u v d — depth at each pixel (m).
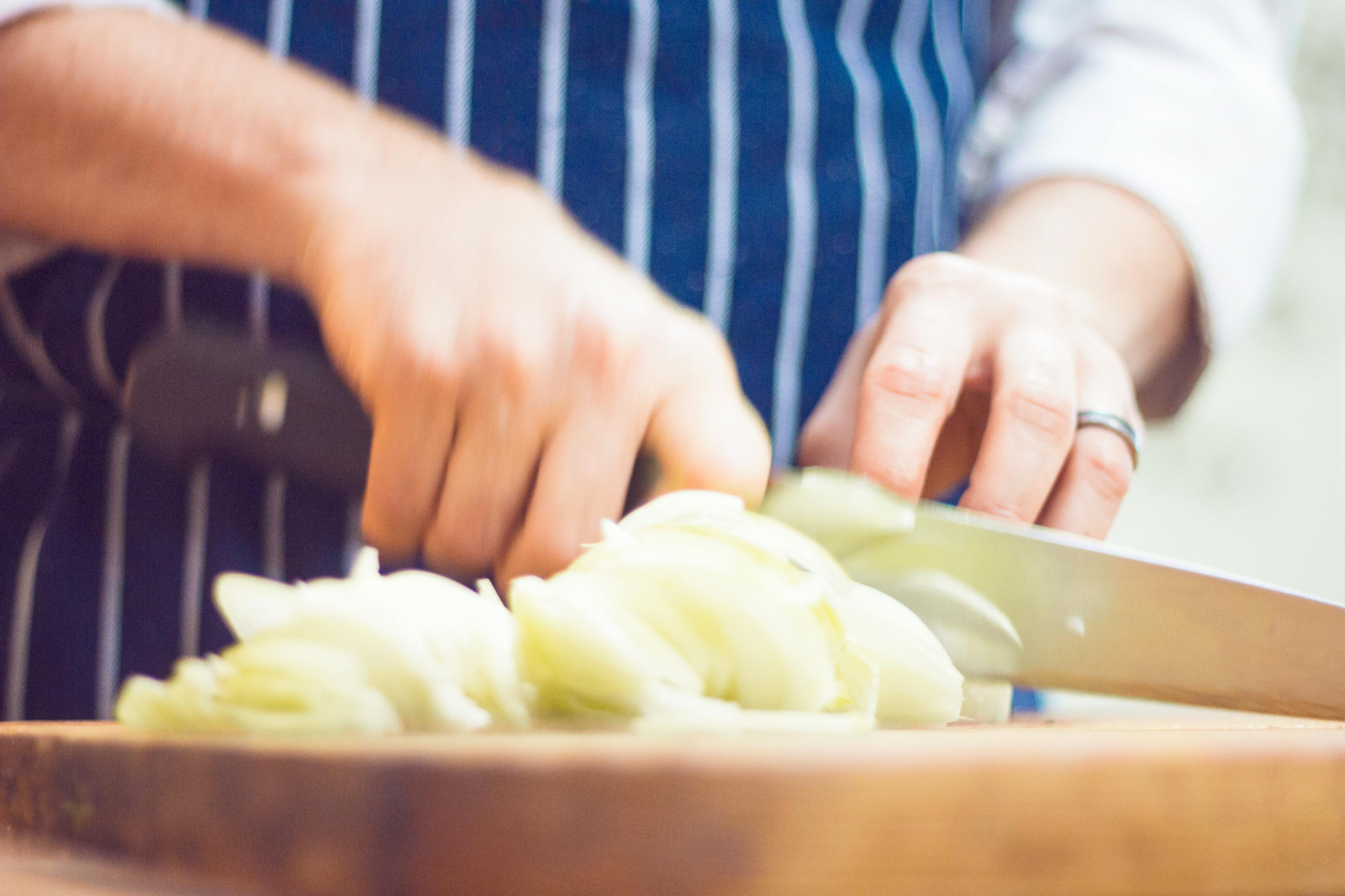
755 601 0.48
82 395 0.82
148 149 0.60
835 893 0.28
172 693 0.44
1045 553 0.62
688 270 0.93
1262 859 0.33
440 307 0.55
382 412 0.56
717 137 0.93
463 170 0.61
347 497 0.84
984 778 0.30
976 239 0.96
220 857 0.34
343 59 0.84
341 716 0.44
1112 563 0.63
